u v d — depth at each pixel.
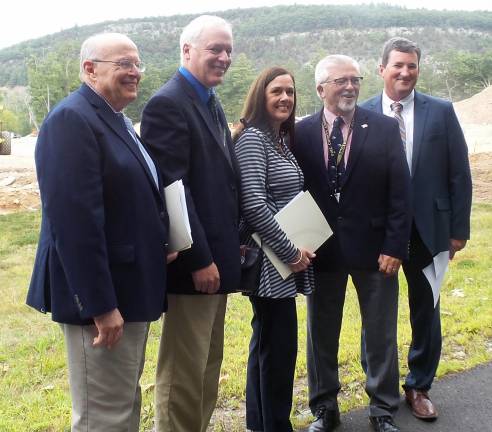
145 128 2.91
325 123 3.53
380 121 3.47
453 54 95.19
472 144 23.33
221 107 3.19
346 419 3.76
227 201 3.02
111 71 2.64
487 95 41.66
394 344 3.57
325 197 3.51
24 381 4.22
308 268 3.45
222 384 4.14
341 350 4.63
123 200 2.59
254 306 3.38
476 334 5.00
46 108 71.88
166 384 3.11
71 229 2.40
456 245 3.81
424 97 3.79
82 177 2.43
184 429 3.15
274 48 160.25
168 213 2.84
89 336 2.60
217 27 2.97
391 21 174.12
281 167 3.25
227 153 3.06
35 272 2.71
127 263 2.60
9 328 5.41
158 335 5.16
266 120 3.27
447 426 3.67
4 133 20.39
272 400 3.34
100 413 2.63
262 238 3.19
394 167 3.42
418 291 3.81
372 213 3.48
